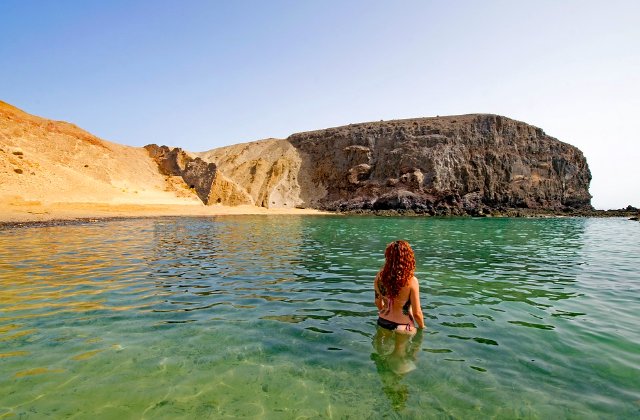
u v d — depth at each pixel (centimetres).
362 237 2189
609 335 575
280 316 663
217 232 2459
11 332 564
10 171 4228
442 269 1149
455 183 7238
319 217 5228
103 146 6431
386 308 605
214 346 524
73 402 372
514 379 432
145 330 584
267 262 1256
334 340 549
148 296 788
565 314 682
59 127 6197
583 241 2111
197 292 832
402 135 8044
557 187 7738
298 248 1642
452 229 2997
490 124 7950
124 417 349
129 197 5303
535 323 631
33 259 1234
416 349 518
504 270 1137
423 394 398
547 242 2041
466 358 489
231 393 398
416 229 2941
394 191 7069
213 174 7081
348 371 451
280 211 6500
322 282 948
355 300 775
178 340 545
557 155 8050
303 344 534
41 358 474
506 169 7488
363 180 7919
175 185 6738
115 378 426
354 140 8481
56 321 617
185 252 1484
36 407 361
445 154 7431
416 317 588
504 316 668
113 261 1228
